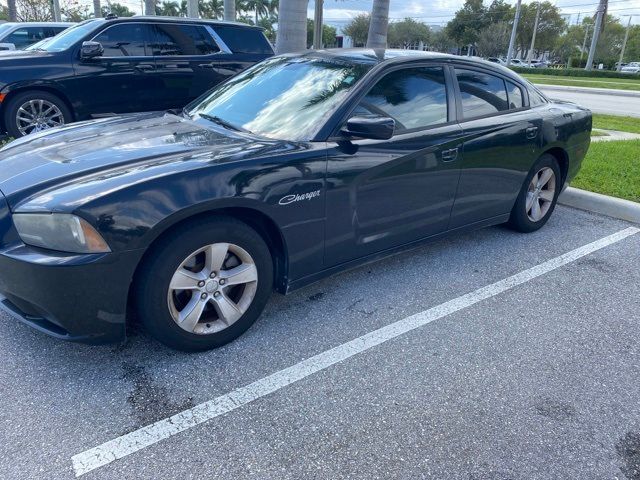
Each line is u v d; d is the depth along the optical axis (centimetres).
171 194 247
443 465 217
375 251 351
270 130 324
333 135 309
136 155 278
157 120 368
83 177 256
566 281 390
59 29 1223
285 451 222
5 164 291
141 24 732
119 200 236
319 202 301
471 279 389
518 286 380
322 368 278
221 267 278
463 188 390
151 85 746
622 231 499
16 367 271
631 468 220
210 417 240
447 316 336
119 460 215
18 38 1179
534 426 241
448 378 274
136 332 303
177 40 764
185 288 267
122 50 717
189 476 208
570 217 541
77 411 241
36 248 239
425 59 371
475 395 261
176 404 248
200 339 280
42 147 310
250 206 272
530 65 6581
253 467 213
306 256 310
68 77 673
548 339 314
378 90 337
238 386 262
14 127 652
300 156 290
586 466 220
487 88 412
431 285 377
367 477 210
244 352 290
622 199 550
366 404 252
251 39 844
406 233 364
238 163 270
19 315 263
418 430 236
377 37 1088
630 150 777
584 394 265
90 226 231
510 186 434
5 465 210
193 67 778
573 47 8600
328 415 244
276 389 261
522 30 7800
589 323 333
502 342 309
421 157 347
